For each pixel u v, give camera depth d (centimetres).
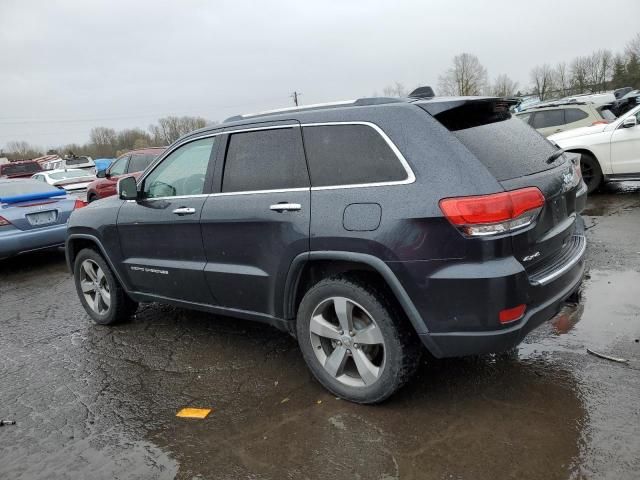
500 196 265
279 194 333
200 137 394
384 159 295
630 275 491
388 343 298
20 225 761
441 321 280
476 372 345
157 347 437
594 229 671
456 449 271
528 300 277
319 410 320
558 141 937
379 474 259
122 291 486
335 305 316
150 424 322
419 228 276
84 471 283
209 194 377
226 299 381
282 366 382
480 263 267
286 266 330
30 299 633
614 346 360
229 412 327
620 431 272
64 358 434
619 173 870
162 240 414
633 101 1227
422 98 320
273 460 278
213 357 408
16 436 322
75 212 508
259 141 353
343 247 300
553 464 254
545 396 311
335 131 316
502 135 311
